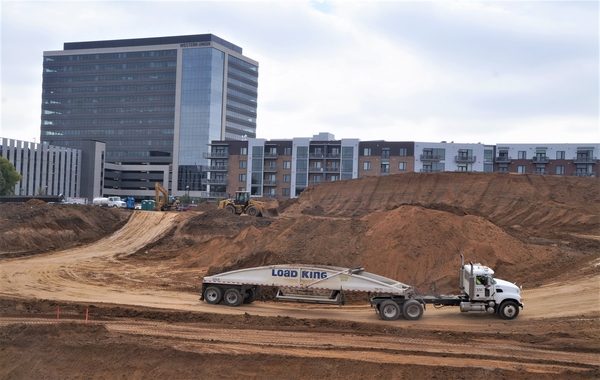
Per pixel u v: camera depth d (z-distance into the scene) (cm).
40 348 1875
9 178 10444
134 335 2044
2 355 1870
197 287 3259
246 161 12081
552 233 5019
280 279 2638
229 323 2328
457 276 3055
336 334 2159
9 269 3822
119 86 16588
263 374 1767
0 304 2616
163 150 16125
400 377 1720
